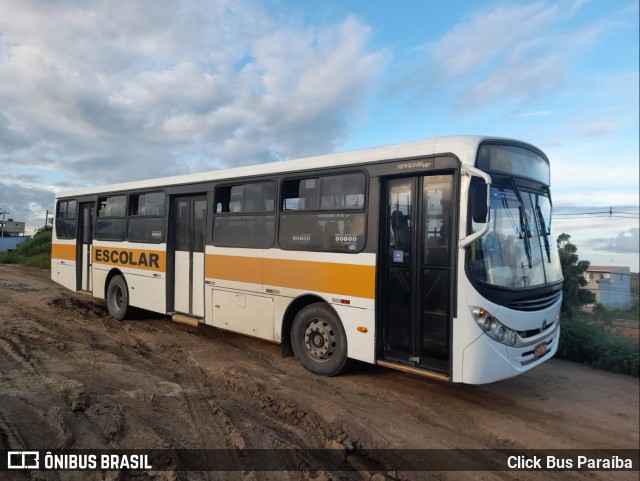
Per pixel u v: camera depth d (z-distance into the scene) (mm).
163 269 8539
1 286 14469
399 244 5449
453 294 4898
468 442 4578
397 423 4918
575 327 8773
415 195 5328
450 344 4926
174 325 9430
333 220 6008
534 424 5117
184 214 8375
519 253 5395
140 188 9203
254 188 7078
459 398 5746
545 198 6148
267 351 7543
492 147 5207
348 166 5855
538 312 5359
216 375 6227
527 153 5785
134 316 9922
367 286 5594
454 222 4934
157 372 6273
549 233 6125
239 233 7242
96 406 4816
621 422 5297
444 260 5074
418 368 5211
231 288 7316
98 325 9203
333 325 6062
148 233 8969
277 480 3666
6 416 4430
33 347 7074
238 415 4895
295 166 6461
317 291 6141
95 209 10539
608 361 7645
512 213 5406
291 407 5160
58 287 15266
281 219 6629
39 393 5105
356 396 5605
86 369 6148
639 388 6672
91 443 4039
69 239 11438
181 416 4758
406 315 5363
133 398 5145
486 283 4887
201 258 7961
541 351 5445
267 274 6777
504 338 4934
